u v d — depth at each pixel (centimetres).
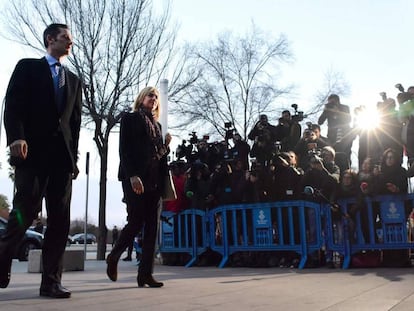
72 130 394
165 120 900
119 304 333
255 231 819
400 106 918
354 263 733
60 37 389
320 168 775
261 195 830
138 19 1680
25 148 350
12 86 363
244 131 2488
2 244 349
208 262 877
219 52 2508
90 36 1608
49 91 375
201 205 891
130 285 477
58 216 384
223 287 453
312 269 723
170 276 600
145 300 356
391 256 733
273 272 665
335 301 348
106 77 1634
